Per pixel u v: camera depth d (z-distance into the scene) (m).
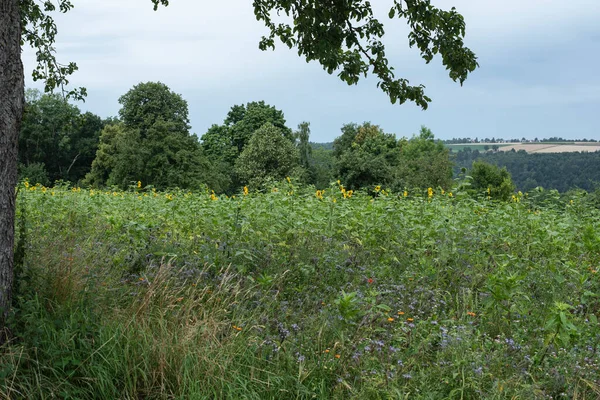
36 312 4.54
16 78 4.66
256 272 6.34
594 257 7.85
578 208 10.52
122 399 3.96
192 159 49.50
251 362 4.33
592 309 5.91
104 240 7.91
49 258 5.75
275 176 58.03
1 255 4.59
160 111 51.12
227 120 68.75
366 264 7.11
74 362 4.08
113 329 4.50
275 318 5.23
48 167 64.06
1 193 4.60
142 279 5.77
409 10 7.85
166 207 10.63
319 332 4.62
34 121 62.66
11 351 4.19
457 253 7.21
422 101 8.61
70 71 10.97
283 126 66.50
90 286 5.21
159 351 4.20
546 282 6.10
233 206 9.30
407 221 9.00
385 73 8.43
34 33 10.55
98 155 55.38
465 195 9.55
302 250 7.12
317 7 7.77
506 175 66.88
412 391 4.04
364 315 5.00
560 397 4.14
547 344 4.49
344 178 45.78
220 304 5.31
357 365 4.27
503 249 7.97
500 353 4.45
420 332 4.97
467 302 5.60
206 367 4.16
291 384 4.12
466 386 3.99
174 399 3.92
